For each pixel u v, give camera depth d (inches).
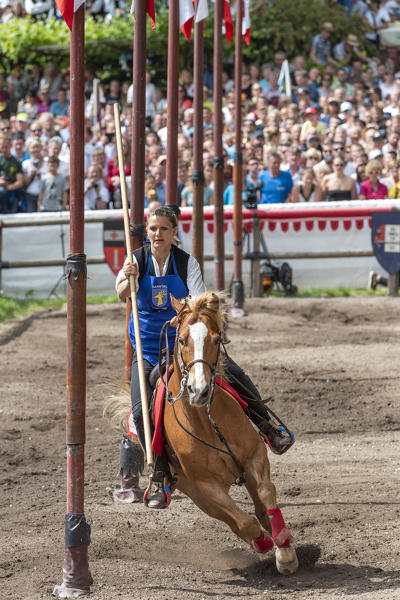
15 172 876.0
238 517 271.3
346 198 860.0
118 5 1225.4
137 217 365.7
